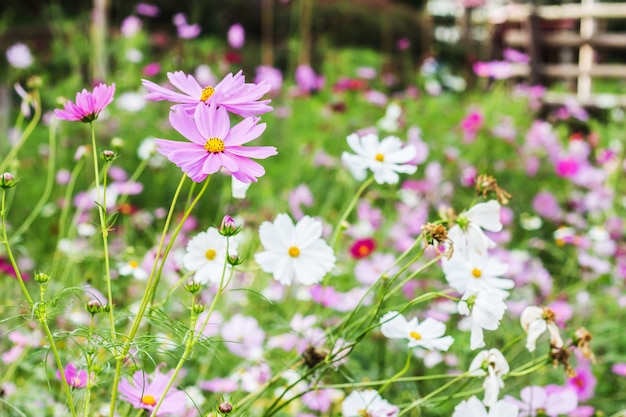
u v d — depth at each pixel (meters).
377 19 7.57
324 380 1.38
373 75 3.98
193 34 3.96
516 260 1.95
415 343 1.03
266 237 1.07
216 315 1.34
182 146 0.86
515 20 5.31
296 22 6.86
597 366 1.65
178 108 0.87
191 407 1.22
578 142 3.28
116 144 1.32
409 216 2.35
